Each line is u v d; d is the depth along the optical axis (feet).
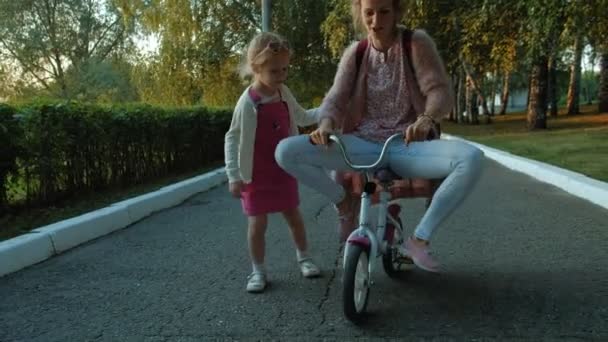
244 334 9.66
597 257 13.76
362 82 10.65
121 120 26.30
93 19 112.88
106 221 18.19
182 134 34.65
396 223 10.92
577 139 47.62
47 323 10.41
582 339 9.09
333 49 56.39
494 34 53.06
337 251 14.96
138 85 71.00
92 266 14.16
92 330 10.03
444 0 56.85
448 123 116.57
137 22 83.41
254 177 11.89
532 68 67.05
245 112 11.61
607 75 91.40
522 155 38.34
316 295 11.55
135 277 13.12
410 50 10.22
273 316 10.44
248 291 11.84
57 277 13.26
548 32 39.81
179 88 69.97
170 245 16.24
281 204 12.10
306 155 10.19
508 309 10.43
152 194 22.80
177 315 10.64
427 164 9.75
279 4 71.87
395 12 10.29
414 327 9.73
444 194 9.58
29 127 19.66
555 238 15.85
